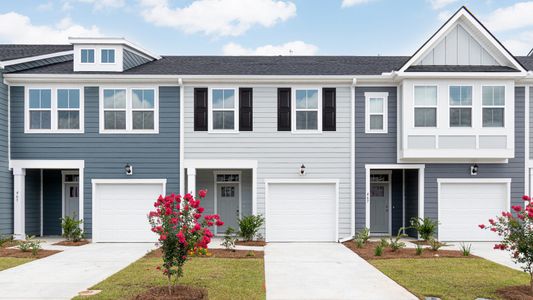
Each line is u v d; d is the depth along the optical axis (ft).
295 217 54.65
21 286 30.83
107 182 54.19
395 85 54.90
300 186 54.85
